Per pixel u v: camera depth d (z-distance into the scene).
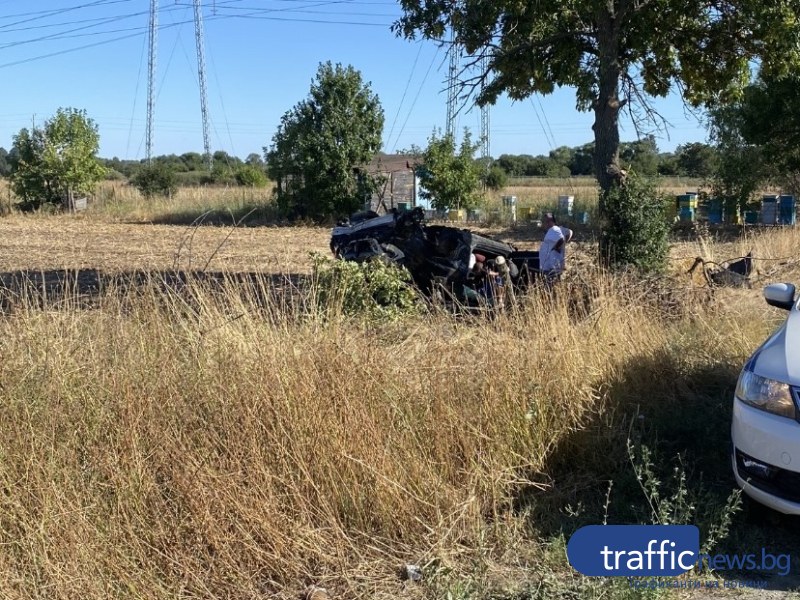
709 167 30.69
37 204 38.31
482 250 10.77
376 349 5.30
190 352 4.99
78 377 4.66
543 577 3.88
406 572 3.99
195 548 3.89
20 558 3.77
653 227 10.88
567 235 10.41
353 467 4.34
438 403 4.86
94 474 4.10
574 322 6.54
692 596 3.88
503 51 11.88
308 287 7.39
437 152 30.48
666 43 11.89
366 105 31.44
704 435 5.41
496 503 4.51
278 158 31.66
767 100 23.69
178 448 4.23
